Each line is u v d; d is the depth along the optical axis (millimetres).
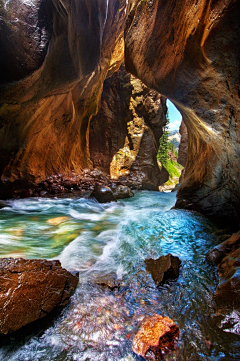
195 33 3135
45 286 2439
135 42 5891
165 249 4008
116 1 9289
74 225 6008
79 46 7398
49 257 3748
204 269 3219
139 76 6426
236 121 3383
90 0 7137
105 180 13656
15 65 5434
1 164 7641
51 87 7250
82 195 10078
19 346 1971
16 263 2555
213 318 2236
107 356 1870
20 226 5684
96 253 3967
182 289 2775
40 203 8398
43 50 5684
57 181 10383
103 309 2447
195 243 4238
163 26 4215
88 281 2969
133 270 3297
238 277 2535
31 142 8852
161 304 2529
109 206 8953
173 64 4184
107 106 16703
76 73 7789
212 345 1933
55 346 1978
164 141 21578
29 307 2225
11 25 5062
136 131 16750
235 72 2877
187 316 2309
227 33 2598
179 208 6574
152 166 16953
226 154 4395
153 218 5809
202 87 3748
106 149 16797
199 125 4973
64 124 10945
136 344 1934
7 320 2047
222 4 2484
